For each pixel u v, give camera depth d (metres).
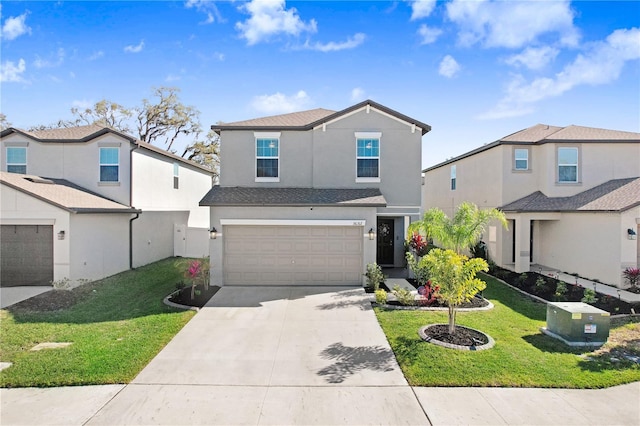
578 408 5.90
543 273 16.67
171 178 22.80
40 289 13.72
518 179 18.91
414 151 16.69
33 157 18.09
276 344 8.55
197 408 5.87
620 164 18.17
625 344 8.62
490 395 6.30
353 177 16.72
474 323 10.04
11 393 6.30
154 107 36.75
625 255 13.95
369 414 5.72
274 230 14.55
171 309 11.33
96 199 16.67
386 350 8.22
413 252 16.06
